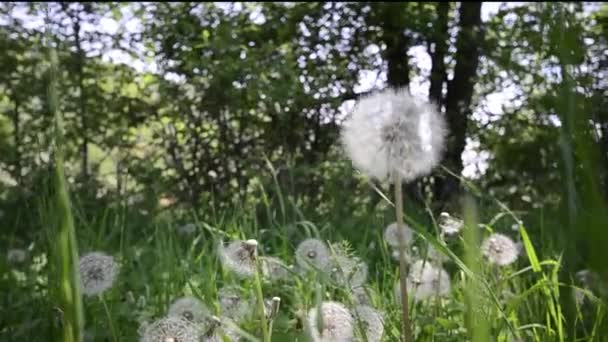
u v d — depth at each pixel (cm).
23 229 408
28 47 673
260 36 947
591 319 213
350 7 964
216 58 820
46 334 225
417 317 236
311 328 184
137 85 825
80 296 128
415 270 256
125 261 332
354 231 474
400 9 988
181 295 283
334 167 692
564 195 122
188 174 772
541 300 248
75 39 809
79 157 770
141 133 810
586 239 102
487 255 245
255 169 754
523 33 916
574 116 112
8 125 614
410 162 152
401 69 1027
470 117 981
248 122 791
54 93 128
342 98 870
